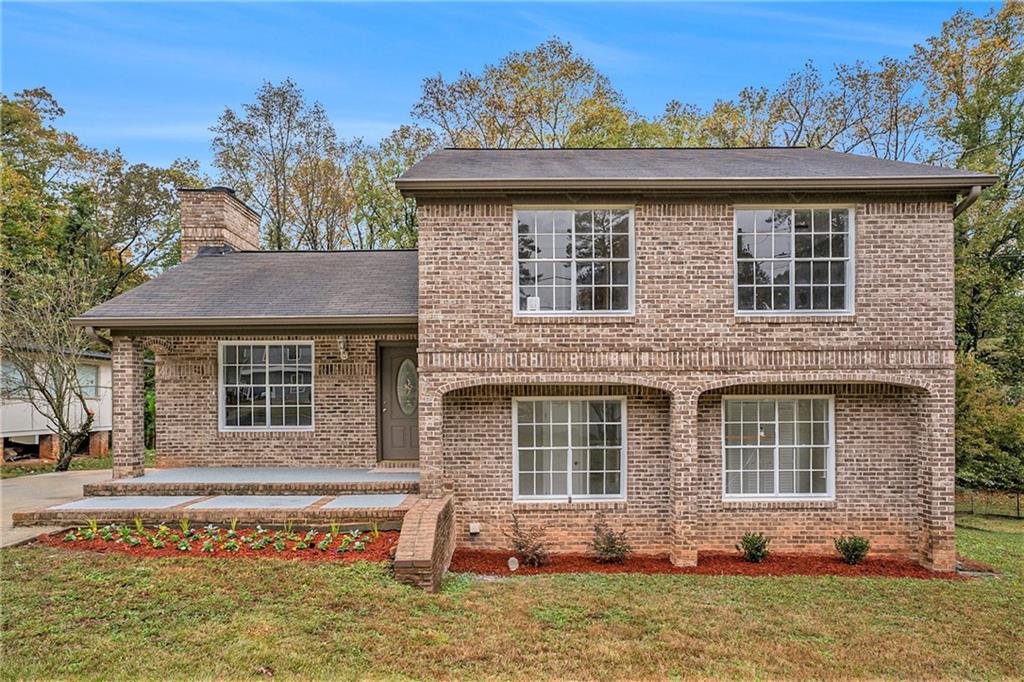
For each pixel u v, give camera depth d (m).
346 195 27.61
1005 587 8.67
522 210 9.84
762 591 8.21
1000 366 19.58
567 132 25.61
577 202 9.72
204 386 12.38
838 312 9.70
